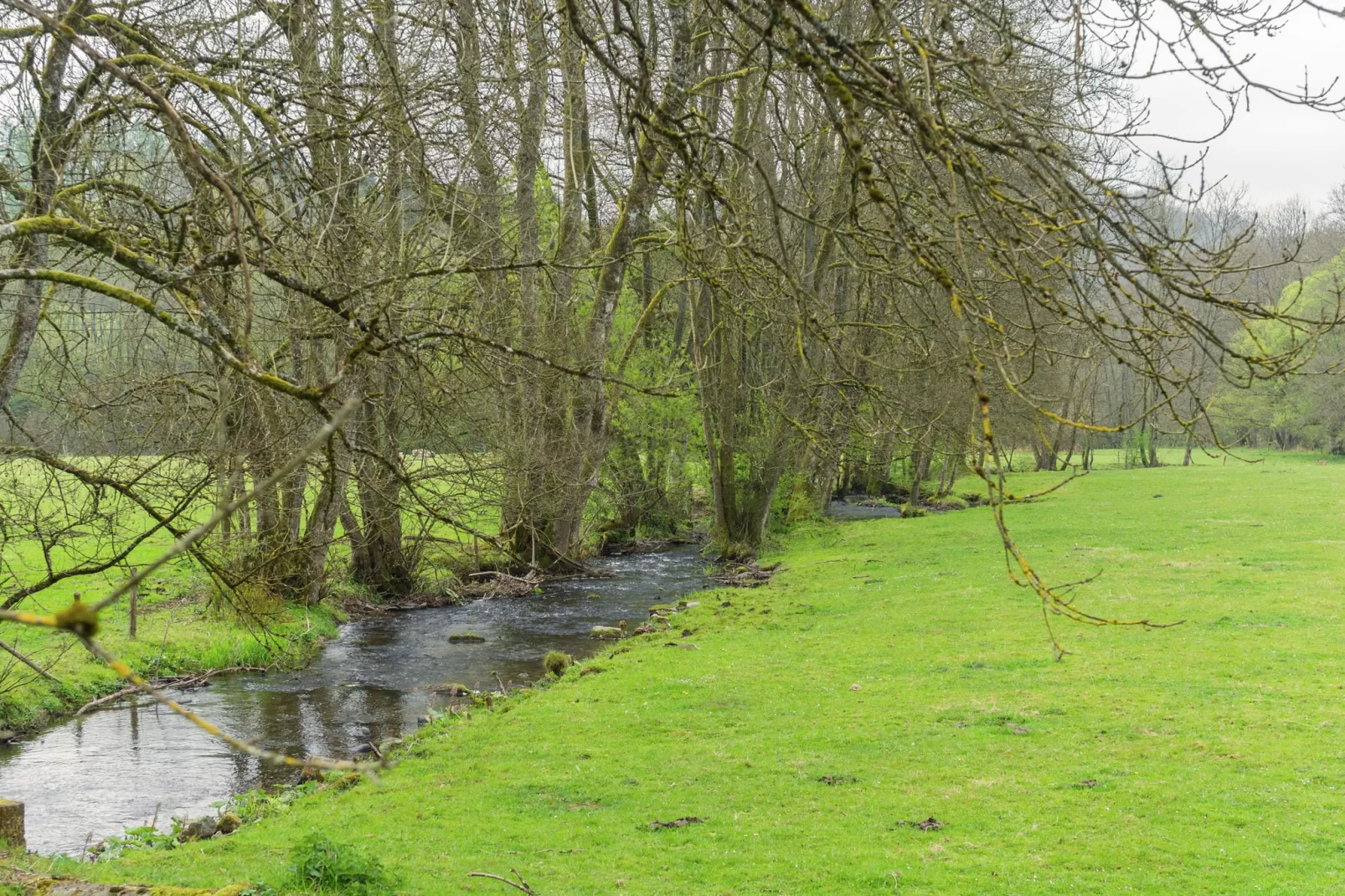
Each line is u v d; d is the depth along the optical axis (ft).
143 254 28.14
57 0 26.25
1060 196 12.82
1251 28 13.50
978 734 48.80
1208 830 35.63
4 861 32.32
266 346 40.50
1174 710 50.08
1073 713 50.90
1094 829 36.40
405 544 96.84
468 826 40.14
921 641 70.28
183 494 37.47
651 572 119.34
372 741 55.21
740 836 37.86
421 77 36.63
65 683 63.26
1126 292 13.38
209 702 64.28
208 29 31.27
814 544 134.62
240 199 18.53
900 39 13.29
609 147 87.92
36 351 42.01
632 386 25.48
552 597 102.99
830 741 49.14
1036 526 133.49
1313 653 59.11
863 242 17.75
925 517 155.94
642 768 46.65
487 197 43.96
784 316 25.07
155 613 80.38
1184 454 297.33
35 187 27.37
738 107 58.80
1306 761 41.70
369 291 29.86
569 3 15.17
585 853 36.73
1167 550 104.94
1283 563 92.12
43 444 37.81
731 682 61.82
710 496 186.60
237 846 38.52
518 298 56.34
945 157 10.94
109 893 27.32
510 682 68.85
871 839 36.86
